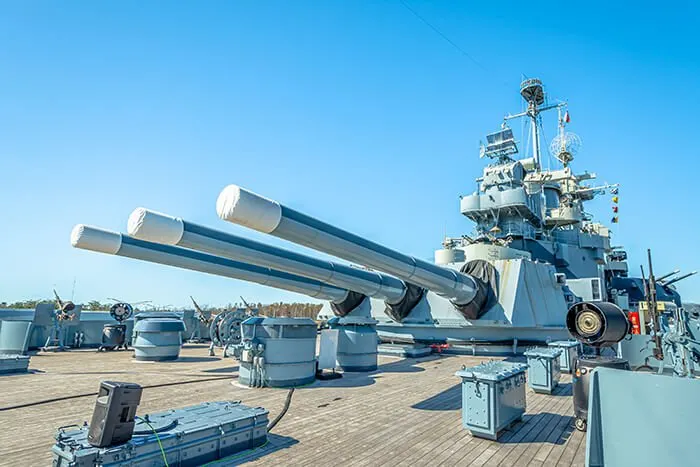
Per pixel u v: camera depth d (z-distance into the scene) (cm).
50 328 1719
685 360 656
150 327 1373
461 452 534
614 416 335
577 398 633
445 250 1814
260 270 1087
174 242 756
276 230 642
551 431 624
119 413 424
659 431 318
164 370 1169
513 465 495
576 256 2212
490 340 1478
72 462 391
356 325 1190
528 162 2500
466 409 602
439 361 1360
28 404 757
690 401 317
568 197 2500
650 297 641
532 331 1457
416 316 1587
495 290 1491
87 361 1355
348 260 826
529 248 2030
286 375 930
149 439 442
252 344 918
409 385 960
